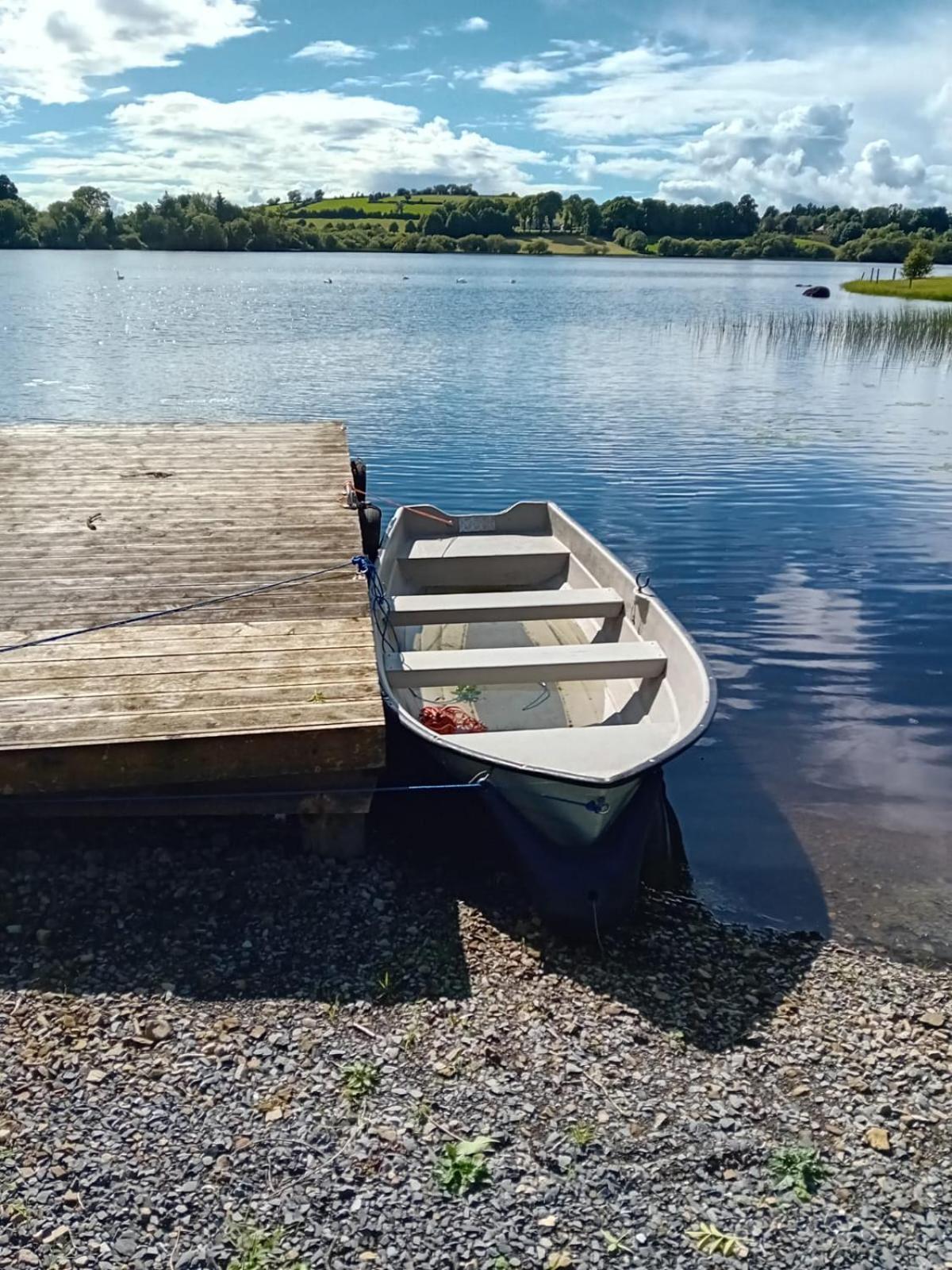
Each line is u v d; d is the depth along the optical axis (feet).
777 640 36.99
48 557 28.32
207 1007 17.01
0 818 20.07
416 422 75.10
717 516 52.16
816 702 32.17
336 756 19.66
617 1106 15.46
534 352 121.90
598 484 57.98
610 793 18.81
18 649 22.81
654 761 18.94
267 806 20.29
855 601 40.88
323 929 19.15
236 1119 14.79
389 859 21.50
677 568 44.47
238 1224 13.11
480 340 135.64
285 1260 12.63
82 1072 15.56
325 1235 13.00
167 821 21.16
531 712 27.04
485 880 21.21
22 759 18.76
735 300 224.94
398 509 36.88
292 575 27.45
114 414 76.23
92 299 211.41
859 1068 16.69
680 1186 14.03
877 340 131.95
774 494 56.44
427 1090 15.53
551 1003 17.79
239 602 25.64
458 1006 17.46
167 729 19.40
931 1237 13.48
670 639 25.14
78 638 23.41
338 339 134.82
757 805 25.96
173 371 101.40
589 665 24.13
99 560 28.19
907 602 40.88
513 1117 15.08
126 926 18.71
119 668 21.94
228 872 20.26
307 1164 14.06
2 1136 14.33
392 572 32.07
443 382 95.86
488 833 21.93
